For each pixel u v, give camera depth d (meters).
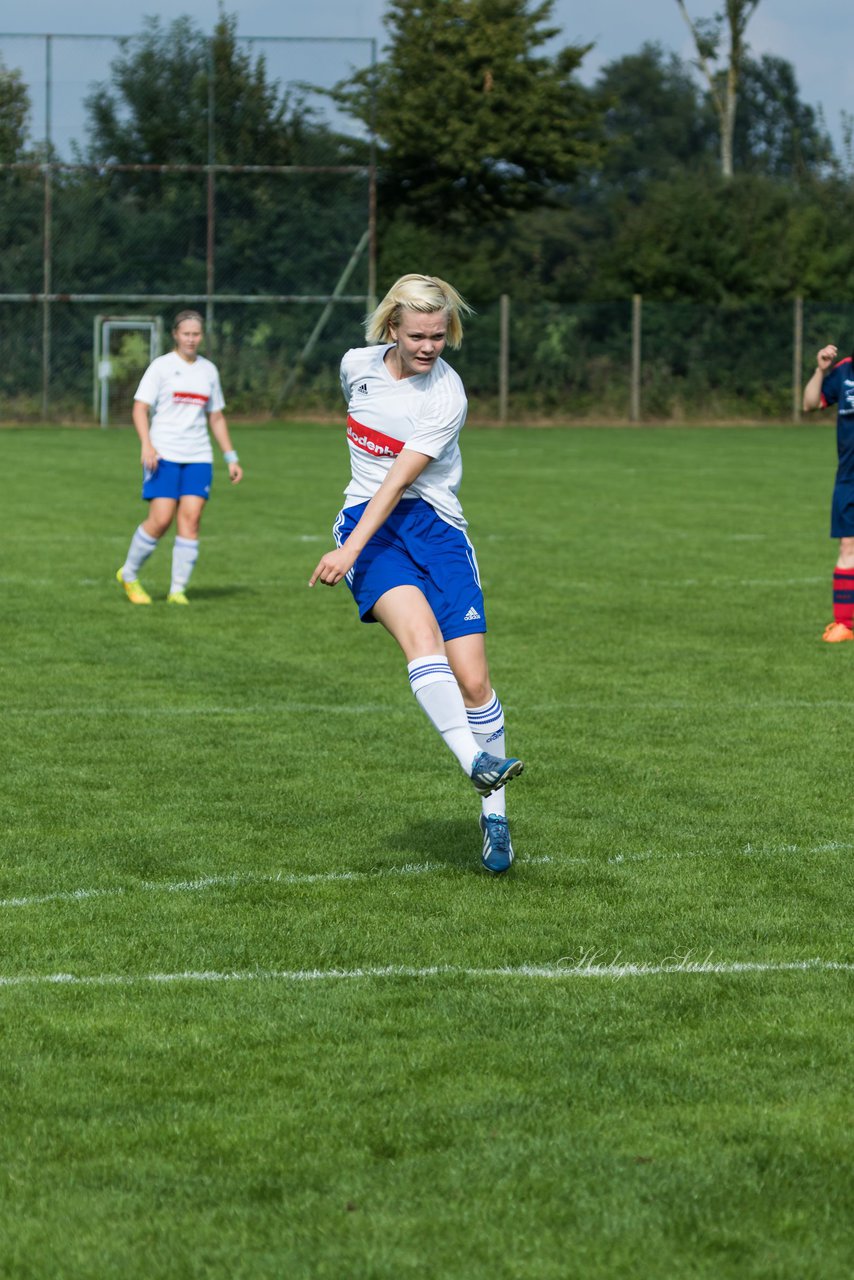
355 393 13.42
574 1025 10.18
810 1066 9.58
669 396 98.88
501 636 25.95
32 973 11.12
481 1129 8.69
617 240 109.12
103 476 56.47
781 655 24.48
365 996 10.68
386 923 12.22
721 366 99.69
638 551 37.38
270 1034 10.02
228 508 46.41
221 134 88.50
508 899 12.85
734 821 15.30
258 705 20.59
